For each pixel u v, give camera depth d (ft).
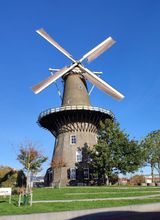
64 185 187.32
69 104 195.31
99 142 176.14
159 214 84.23
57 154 197.16
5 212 80.43
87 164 187.52
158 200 107.24
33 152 169.27
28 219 75.82
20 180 141.49
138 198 112.37
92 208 88.89
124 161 169.07
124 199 108.99
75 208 88.89
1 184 134.82
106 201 103.55
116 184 185.37
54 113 192.54
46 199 107.76
